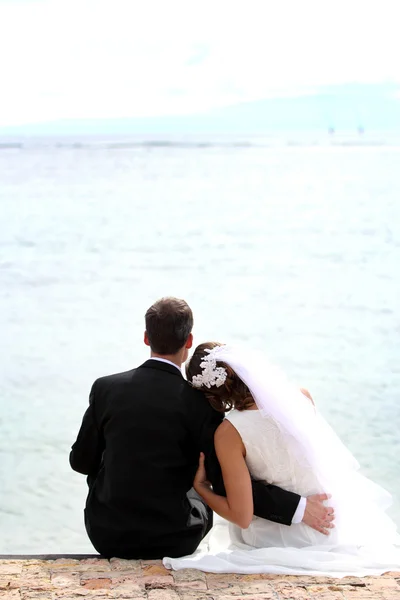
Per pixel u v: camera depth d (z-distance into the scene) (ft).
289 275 52.06
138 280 50.16
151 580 8.72
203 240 63.87
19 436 23.21
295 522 9.64
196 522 9.52
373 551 9.86
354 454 21.90
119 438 9.34
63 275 51.52
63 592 8.36
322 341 36.42
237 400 9.62
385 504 10.30
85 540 16.96
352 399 27.37
